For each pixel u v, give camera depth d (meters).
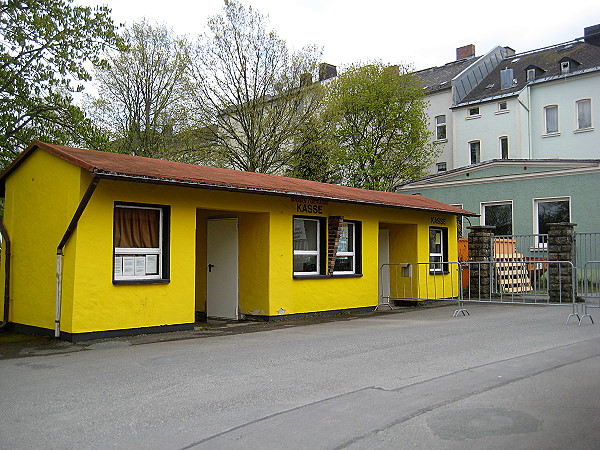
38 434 5.07
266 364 7.88
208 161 27.33
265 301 12.91
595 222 21.36
